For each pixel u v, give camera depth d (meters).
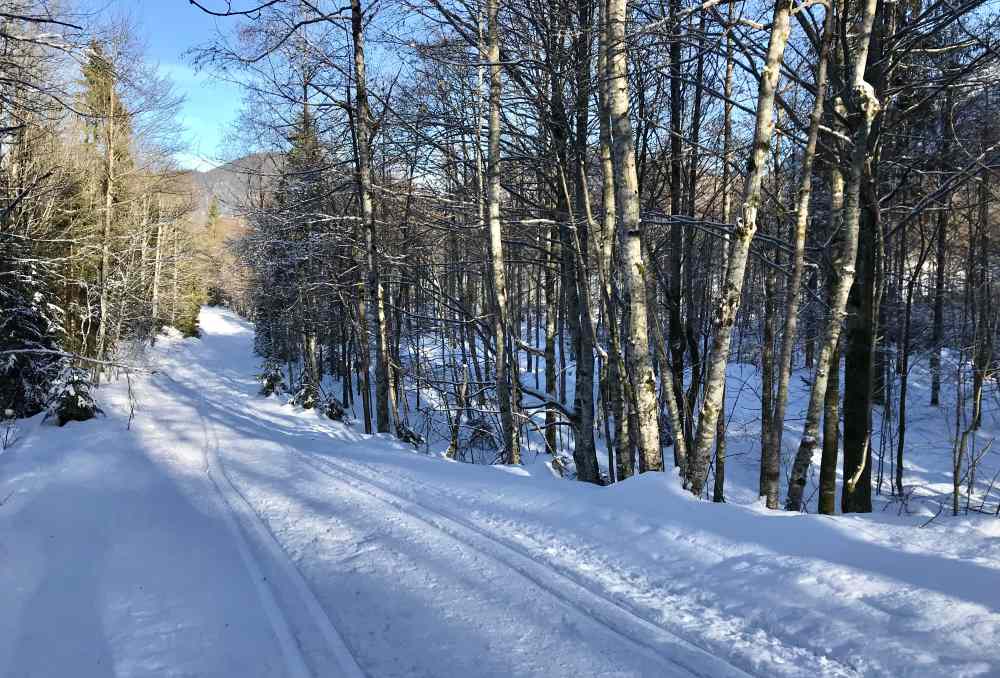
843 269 6.71
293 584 4.48
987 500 13.02
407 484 7.46
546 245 12.55
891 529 4.62
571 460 13.80
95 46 10.23
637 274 7.00
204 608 4.02
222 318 78.62
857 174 6.61
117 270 24.59
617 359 7.89
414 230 15.10
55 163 19.03
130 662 3.31
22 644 3.48
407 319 18.56
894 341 16.97
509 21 10.30
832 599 3.73
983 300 13.25
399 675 3.29
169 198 29.45
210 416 16.34
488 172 10.09
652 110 10.40
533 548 5.12
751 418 18.22
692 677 3.22
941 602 3.49
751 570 4.25
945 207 8.98
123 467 8.62
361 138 13.37
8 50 10.20
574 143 9.35
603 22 7.11
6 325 15.67
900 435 13.75
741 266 6.11
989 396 18.06
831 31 6.26
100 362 10.35
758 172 5.97
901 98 9.12
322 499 6.92
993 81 7.34
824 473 7.56
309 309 21.39
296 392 23.06
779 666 3.25
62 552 5.05
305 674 3.26
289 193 16.02
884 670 3.08
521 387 11.00
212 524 5.98
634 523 5.34
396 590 4.38
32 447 10.72
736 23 6.36
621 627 3.77
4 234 14.98
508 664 3.40
